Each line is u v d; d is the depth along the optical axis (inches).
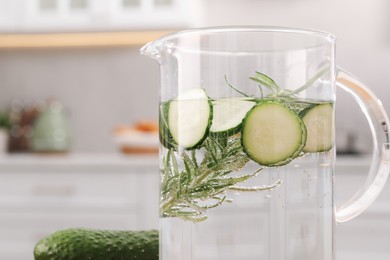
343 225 83.1
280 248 19.0
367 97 23.2
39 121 102.7
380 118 23.4
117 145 103.9
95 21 100.3
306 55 19.7
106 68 113.5
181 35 19.9
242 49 19.3
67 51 114.2
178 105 19.9
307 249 19.3
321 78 20.1
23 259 90.8
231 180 19.0
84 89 113.7
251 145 18.9
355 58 108.2
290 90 19.4
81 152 113.2
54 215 90.7
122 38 107.3
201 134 19.2
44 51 114.5
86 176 90.4
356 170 85.4
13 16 101.7
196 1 103.0
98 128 113.3
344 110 106.1
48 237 24.9
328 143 20.3
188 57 19.7
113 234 25.2
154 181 89.5
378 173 23.4
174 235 19.8
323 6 108.4
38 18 101.4
